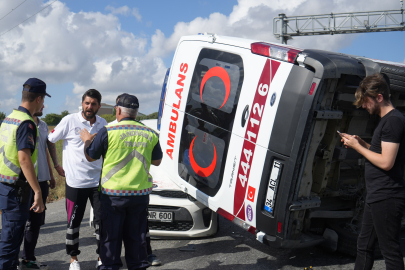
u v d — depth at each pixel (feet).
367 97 8.48
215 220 13.88
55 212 19.66
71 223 11.09
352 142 8.67
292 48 10.38
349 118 12.17
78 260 12.39
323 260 12.11
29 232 11.17
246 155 10.62
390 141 8.03
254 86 10.64
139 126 10.07
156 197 13.48
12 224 9.41
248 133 10.60
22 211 9.50
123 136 9.58
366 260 8.99
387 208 8.27
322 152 11.16
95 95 11.35
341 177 13.26
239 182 10.84
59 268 11.76
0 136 9.57
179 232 13.46
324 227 12.69
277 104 9.92
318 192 11.58
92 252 13.16
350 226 12.59
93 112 11.41
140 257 9.74
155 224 13.56
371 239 8.87
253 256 12.50
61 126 11.23
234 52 11.50
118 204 9.37
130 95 10.22
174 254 12.73
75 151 11.12
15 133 9.25
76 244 11.17
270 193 10.02
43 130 11.89
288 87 9.78
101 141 9.43
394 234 8.32
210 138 11.94
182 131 13.19
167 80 15.01
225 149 11.35
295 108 9.57
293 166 9.57
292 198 9.89
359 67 10.33
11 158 9.34
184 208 13.32
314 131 9.80
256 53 10.80
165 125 14.11
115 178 9.43
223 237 14.47
